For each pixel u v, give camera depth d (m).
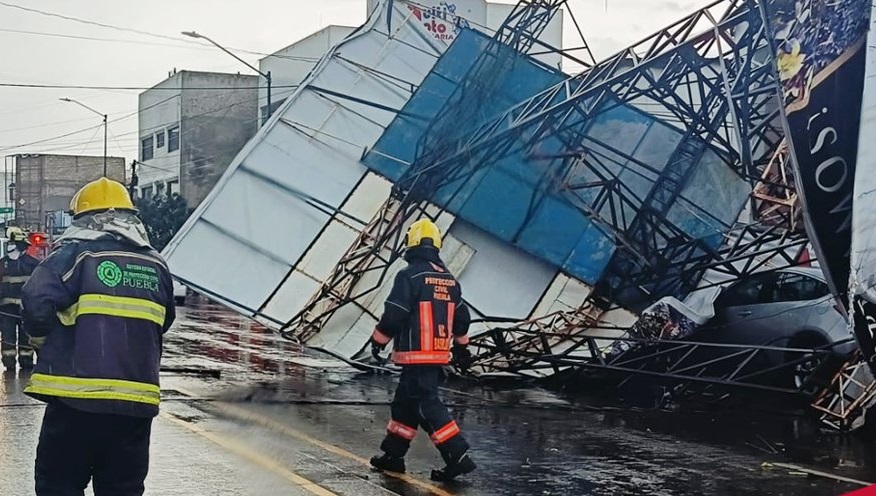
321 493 6.51
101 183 4.64
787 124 8.57
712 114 14.42
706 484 7.13
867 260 7.83
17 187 76.81
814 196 8.31
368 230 13.70
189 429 8.62
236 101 51.44
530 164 13.86
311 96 14.43
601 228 13.71
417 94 14.50
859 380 9.43
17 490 6.34
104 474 4.51
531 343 12.78
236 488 6.54
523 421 9.94
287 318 13.25
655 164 14.01
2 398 10.25
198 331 21.81
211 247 13.30
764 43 12.63
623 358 12.13
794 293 11.44
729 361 11.97
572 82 13.59
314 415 9.81
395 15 15.45
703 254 13.83
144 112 56.38
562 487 6.94
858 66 7.95
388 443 7.24
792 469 7.70
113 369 4.32
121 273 4.45
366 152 14.16
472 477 7.19
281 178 13.84
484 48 14.88
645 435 9.18
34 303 4.23
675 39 11.81
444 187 13.77
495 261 13.88
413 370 7.07
